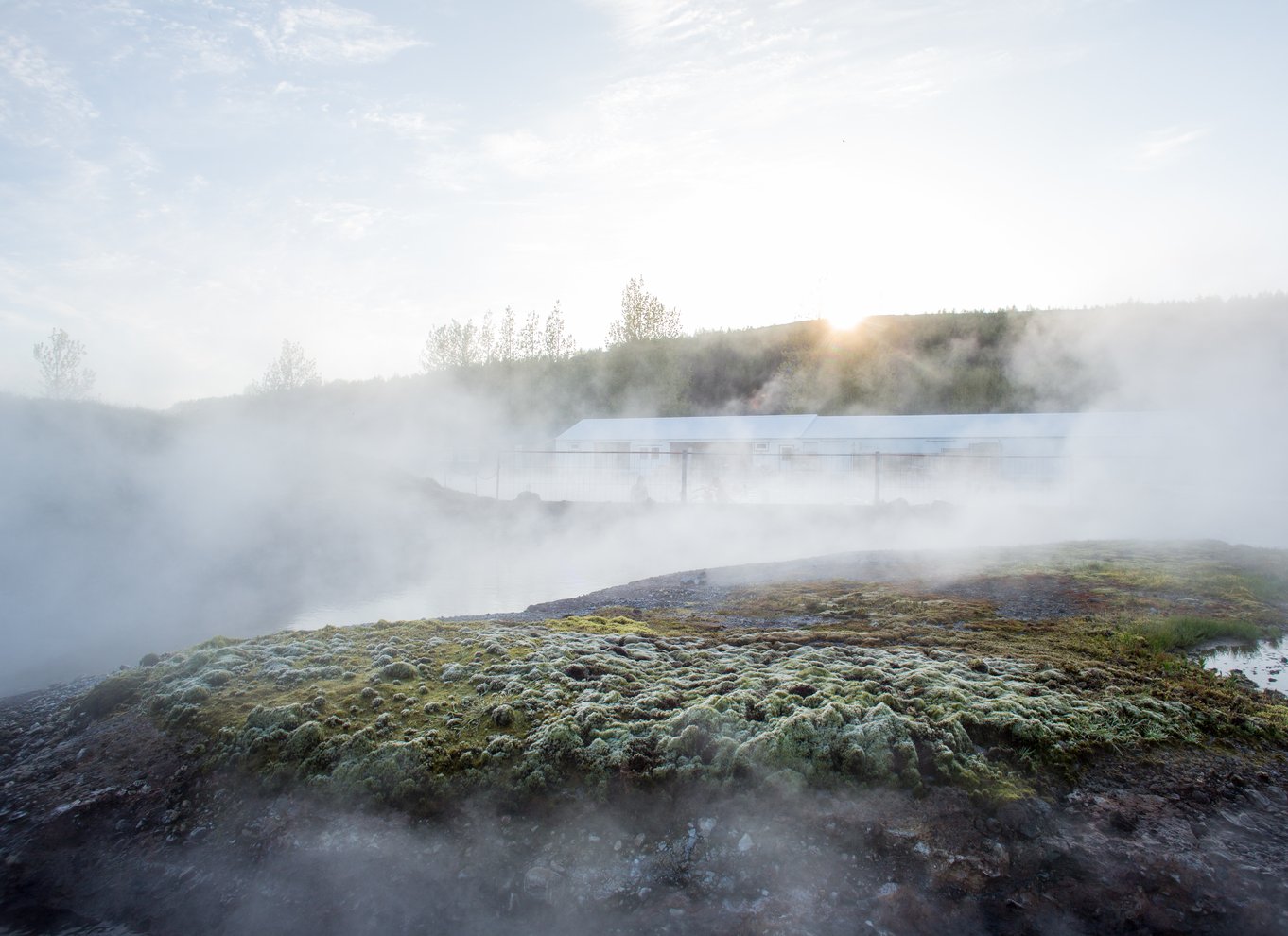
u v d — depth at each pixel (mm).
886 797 5941
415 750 6566
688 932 5199
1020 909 5195
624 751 6422
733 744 6352
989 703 6891
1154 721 6848
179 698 7836
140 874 6016
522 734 6773
